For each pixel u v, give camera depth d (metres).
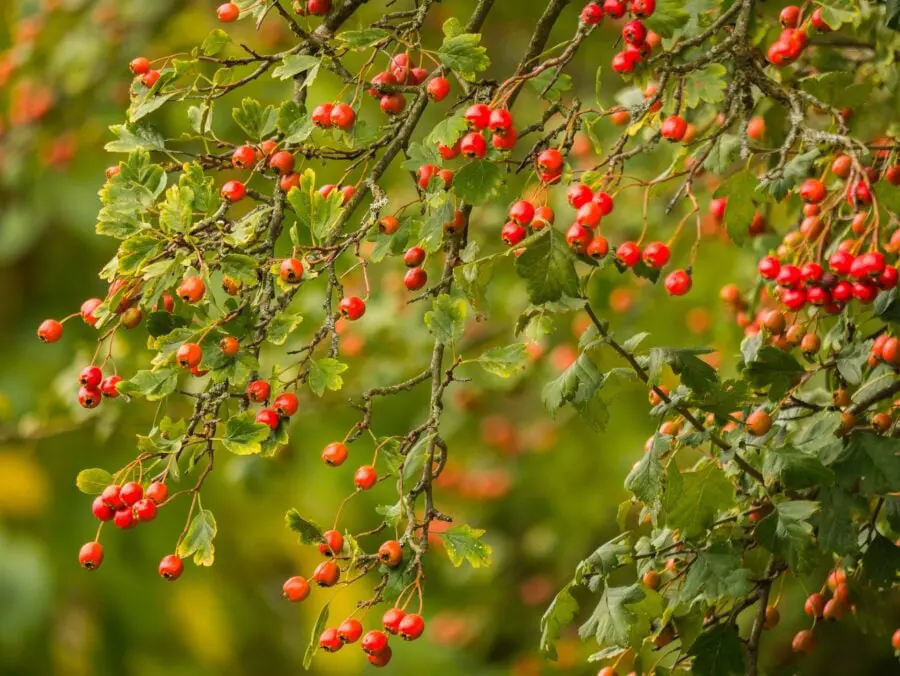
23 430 2.91
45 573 3.50
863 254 2.41
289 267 2.32
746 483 2.40
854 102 2.48
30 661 3.48
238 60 2.41
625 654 2.47
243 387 2.35
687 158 2.54
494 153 2.36
